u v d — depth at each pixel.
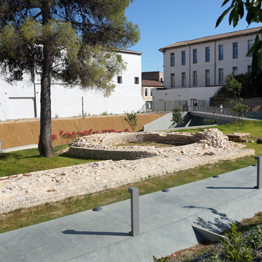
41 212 6.71
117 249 4.22
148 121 34.19
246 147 16.08
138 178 9.22
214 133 16.16
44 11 12.43
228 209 5.95
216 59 41.97
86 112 33.62
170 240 4.72
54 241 4.41
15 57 12.11
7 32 10.71
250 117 32.59
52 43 11.30
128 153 14.14
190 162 11.00
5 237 4.57
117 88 36.84
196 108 38.41
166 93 45.88
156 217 5.38
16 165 11.73
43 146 13.01
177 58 46.75
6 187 7.80
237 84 24.17
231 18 2.72
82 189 7.85
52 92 30.67
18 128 24.02
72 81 14.83
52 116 30.72
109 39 13.88
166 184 8.94
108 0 12.39
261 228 4.32
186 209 5.79
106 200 7.50
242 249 3.64
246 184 7.63
